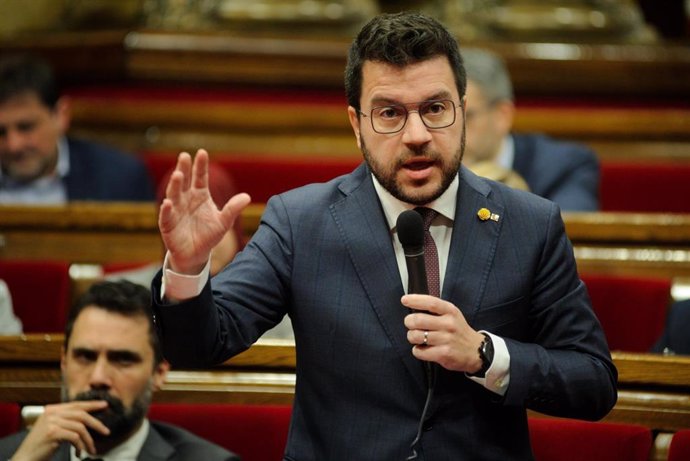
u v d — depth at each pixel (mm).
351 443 4578
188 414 6258
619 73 13812
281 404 6328
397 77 4500
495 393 4512
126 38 13508
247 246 4812
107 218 9195
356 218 4738
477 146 9453
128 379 6031
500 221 4730
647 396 5984
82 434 5750
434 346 4301
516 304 4648
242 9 14039
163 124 12953
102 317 6066
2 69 10008
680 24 15453
